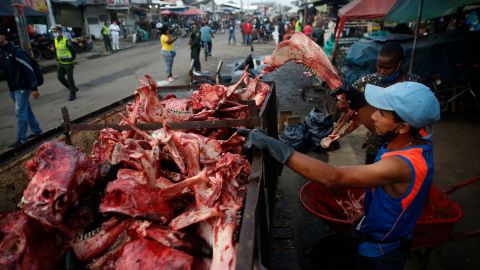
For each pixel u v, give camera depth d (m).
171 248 1.65
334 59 11.07
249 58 8.49
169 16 37.75
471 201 4.05
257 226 1.45
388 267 1.92
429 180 1.72
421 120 1.61
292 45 2.71
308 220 3.92
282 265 3.10
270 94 3.46
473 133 6.27
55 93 10.39
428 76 7.09
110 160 2.41
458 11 8.18
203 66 14.80
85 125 2.80
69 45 8.98
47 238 1.72
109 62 17.36
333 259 2.51
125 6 26.83
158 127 2.62
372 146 3.37
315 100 8.93
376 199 1.86
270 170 2.66
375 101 1.74
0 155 2.40
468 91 7.18
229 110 3.26
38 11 18.20
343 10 9.99
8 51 5.82
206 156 2.32
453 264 3.09
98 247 1.78
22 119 6.12
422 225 2.48
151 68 14.84
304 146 5.65
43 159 1.82
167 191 1.89
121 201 1.79
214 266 1.54
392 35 7.82
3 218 1.65
